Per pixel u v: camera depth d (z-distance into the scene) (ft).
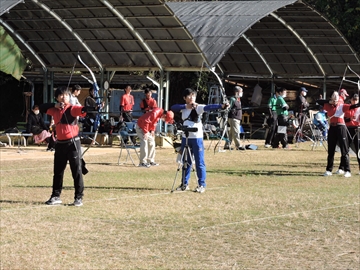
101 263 30.30
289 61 106.22
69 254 31.63
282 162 71.05
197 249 33.01
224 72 112.68
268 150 85.40
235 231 36.83
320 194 49.39
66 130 42.65
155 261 30.78
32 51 95.91
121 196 47.03
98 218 39.45
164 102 100.48
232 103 83.20
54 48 94.79
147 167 65.05
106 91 93.30
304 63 105.60
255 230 37.11
